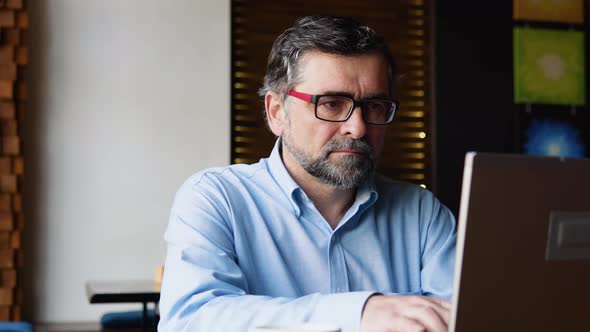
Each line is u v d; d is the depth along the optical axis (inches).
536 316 33.1
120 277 174.6
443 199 194.5
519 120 199.5
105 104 176.1
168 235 56.4
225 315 45.4
